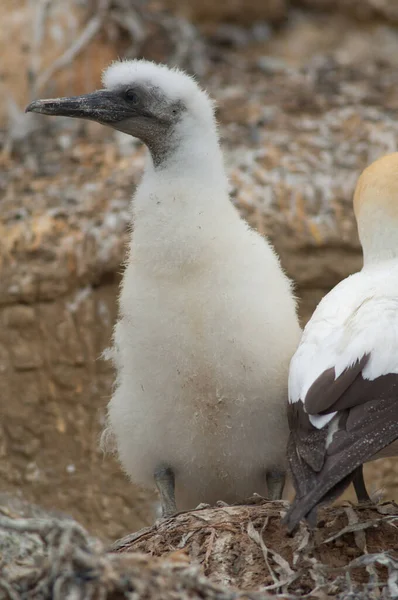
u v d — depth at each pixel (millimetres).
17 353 16547
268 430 11141
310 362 9695
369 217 11211
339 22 24531
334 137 19078
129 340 11016
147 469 11664
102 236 16734
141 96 11273
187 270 10703
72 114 11547
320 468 8867
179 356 10781
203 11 23812
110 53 21266
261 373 10828
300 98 20859
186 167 10984
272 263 11148
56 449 16406
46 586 8508
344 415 9203
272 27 24344
